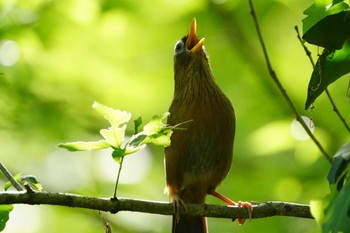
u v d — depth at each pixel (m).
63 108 14.09
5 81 13.59
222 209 7.86
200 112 9.23
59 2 13.67
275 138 12.50
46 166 14.58
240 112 14.33
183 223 9.02
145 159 15.31
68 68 14.55
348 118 13.15
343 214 4.88
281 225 12.56
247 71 14.62
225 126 9.32
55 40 14.02
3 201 6.61
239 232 12.81
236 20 14.45
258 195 13.42
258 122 14.06
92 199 6.82
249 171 13.99
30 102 13.75
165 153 9.43
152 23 14.54
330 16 5.90
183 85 9.57
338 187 5.22
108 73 14.74
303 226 12.46
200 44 9.68
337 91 13.39
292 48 14.27
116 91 14.82
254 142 12.64
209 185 9.48
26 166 14.44
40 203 6.68
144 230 13.99
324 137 12.66
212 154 9.32
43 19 13.74
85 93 14.54
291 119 13.02
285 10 14.23
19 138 13.82
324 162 12.59
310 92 6.15
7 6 13.42
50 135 13.98
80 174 14.77
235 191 13.70
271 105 14.09
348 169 5.20
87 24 14.12
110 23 14.25
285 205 7.71
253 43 14.56
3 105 13.62
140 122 6.12
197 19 14.47
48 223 13.70
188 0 14.23
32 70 13.88
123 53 14.81
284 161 13.62
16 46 13.64
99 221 13.92
